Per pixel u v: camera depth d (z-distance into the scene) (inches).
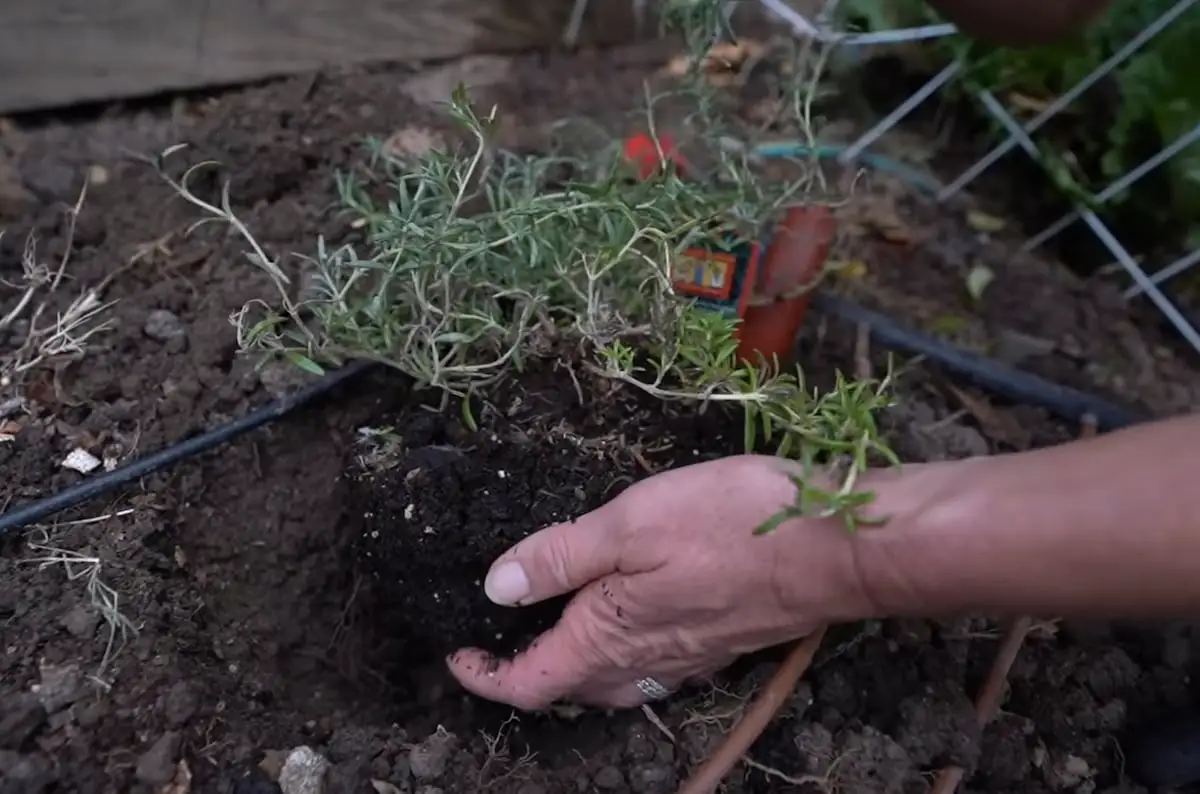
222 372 22.8
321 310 21.1
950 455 23.6
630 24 31.6
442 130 27.7
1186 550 14.8
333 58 28.9
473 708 22.1
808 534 17.1
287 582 22.2
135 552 20.4
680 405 21.6
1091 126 28.9
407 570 21.2
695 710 20.1
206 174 25.8
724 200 22.4
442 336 20.0
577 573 18.8
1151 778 20.7
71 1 26.1
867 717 20.7
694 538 17.8
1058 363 26.4
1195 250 28.0
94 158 26.1
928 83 30.1
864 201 28.6
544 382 21.8
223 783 18.4
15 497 20.6
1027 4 16.4
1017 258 28.3
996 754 20.5
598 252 20.3
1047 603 16.1
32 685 18.3
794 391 20.1
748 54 30.9
